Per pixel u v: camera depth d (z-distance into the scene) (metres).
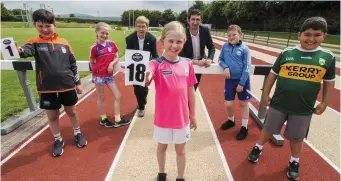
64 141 3.23
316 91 2.25
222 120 3.97
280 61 2.38
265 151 3.04
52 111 2.82
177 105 2.04
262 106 3.71
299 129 2.39
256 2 37.91
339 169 2.70
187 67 2.10
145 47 3.61
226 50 3.19
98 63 3.33
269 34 19.95
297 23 29.58
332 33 22.30
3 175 2.54
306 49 2.20
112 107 4.52
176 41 1.91
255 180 2.51
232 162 2.80
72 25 61.31
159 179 2.41
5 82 6.32
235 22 46.81
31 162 2.76
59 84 2.68
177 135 2.11
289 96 2.33
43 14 2.50
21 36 21.03
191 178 2.52
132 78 3.00
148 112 4.28
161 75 2.00
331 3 25.52
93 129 3.60
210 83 6.57
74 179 2.48
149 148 3.07
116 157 2.87
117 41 18.92
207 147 3.11
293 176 2.50
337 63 9.92
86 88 5.68
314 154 2.97
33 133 3.45
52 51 2.63
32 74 7.14
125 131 3.54
